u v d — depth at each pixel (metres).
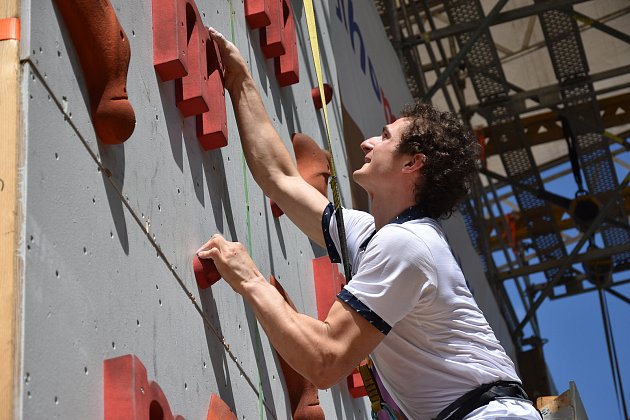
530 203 14.16
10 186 2.13
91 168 2.51
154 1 3.22
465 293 2.83
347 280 2.98
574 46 12.41
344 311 2.71
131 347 2.55
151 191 2.91
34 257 2.13
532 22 13.21
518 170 13.73
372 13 8.71
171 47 3.17
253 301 2.85
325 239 3.29
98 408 2.32
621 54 13.95
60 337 2.19
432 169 2.95
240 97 3.58
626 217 14.26
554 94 12.91
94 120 2.57
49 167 2.27
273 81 4.63
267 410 3.69
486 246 13.55
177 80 3.30
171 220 3.03
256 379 3.63
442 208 2.98
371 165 3.03
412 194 2.98
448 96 12.77
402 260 2.73
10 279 2.05
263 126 3.54
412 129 2.98
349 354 2.69
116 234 2.59
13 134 2.18
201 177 3.41
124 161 2.74
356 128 6.57
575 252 13.50
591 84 12.84
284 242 4.37
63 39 2.47
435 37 11.71
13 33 2.27
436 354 2.76
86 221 2.42
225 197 3.65
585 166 13.92
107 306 2.46
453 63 11.32
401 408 2.87
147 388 2.46
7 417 1.95
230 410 3.17
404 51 11.74
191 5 3.34
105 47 2.58
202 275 3.14
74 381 2.22
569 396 3.98
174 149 3.18
